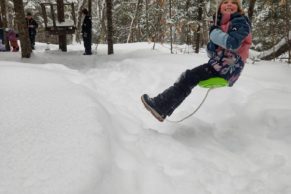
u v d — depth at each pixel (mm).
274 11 11383
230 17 3602
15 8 9742
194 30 12508
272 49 10078
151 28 22656
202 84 3723
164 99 3766
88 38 11711
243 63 3707
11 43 13125
